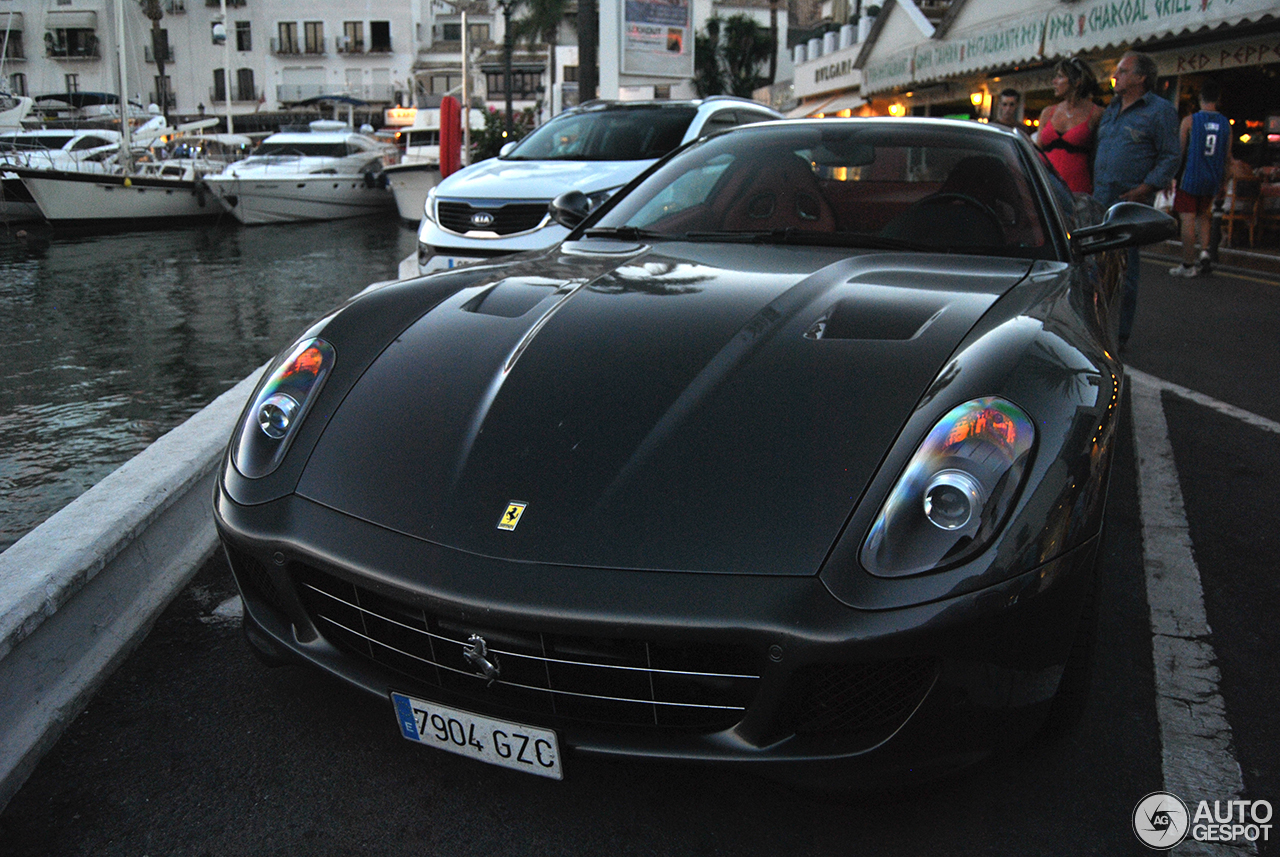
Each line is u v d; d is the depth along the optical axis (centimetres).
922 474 138
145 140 2770
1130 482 311
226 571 247
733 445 148
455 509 147
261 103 4694
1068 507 140
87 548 202
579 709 145
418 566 142
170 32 4809
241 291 991
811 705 139
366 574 145
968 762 141
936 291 192
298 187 2095
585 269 219
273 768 169
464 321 192
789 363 163
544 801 161
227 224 2122
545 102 3478
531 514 143
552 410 159
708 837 153
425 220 615
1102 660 206
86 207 1881
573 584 135
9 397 536
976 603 131
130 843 151
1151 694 193
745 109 726
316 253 1423
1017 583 133
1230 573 247
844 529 136
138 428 481
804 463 143
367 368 180
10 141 2327
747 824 156
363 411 169
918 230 235
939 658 132
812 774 138
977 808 160
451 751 153
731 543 136
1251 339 531
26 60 4738
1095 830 155
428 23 5300
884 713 139
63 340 708
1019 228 231
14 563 194
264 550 158
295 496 159
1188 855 150
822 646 130
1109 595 235
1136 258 480
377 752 173
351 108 4447
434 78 5006
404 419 165
